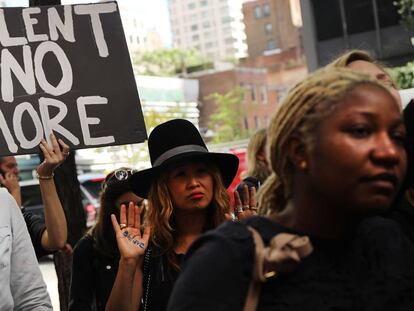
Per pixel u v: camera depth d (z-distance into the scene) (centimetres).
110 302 310
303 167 169
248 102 8262
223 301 162
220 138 7825
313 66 2817
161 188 332
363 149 160
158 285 323
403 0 2564
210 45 13000
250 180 515
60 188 477
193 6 13288
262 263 162
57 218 398
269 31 9744
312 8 2794
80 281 407
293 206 175
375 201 161
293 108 171
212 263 163
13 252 339
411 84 1811
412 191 223
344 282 168
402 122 167
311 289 165
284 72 9369
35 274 343
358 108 162
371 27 2722
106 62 413
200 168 335
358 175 160
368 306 168
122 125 409
